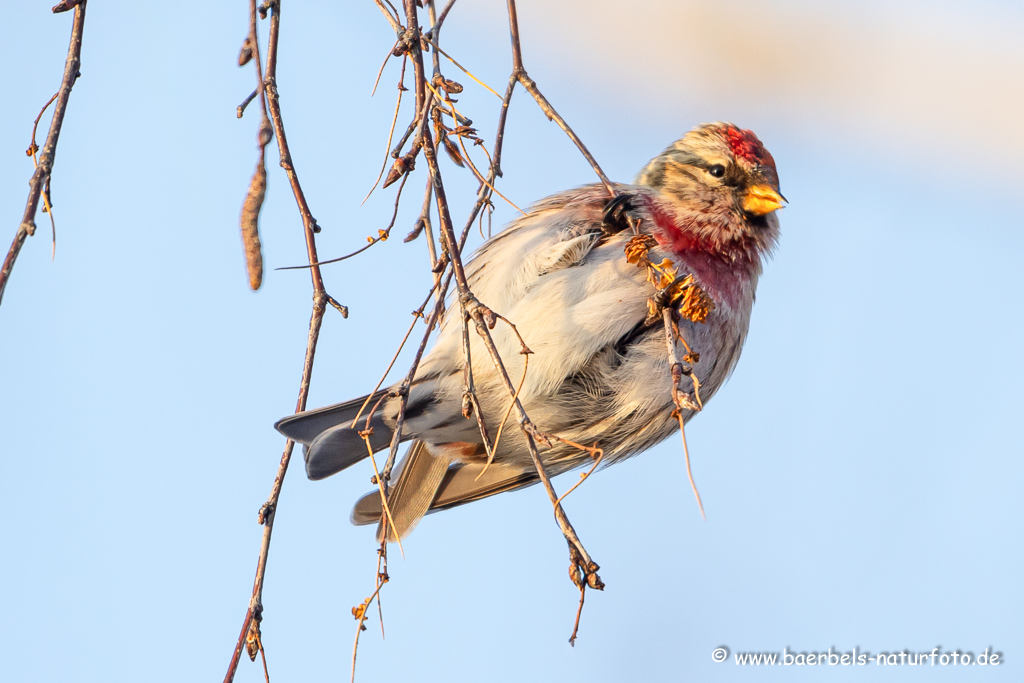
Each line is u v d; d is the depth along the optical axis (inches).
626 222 274.8
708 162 291.3
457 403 268.5
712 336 278.8
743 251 288.4
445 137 194.9
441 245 194.7
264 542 192.7
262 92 161.9
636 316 259.8
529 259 265.7
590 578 171.3
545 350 259.8
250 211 164.7
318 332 201.5
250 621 185.3
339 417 254.5
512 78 212.5
